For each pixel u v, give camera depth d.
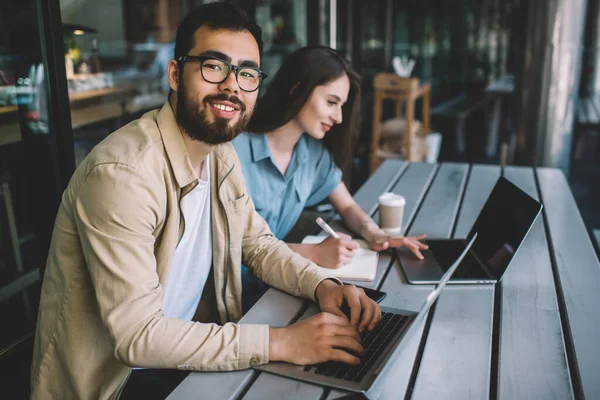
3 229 2.05
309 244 1.65
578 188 4.58
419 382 1.05
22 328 2.04
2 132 1.98
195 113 1.20
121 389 1.30
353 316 1.25
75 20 4.25
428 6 6.63
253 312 1.32
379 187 2.46
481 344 1.18
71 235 1.20
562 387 1.04
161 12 6.31
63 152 2.04
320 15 5.38
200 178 1.37
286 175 1.97
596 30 5.91
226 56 1.19
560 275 1.54
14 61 1.93
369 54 6.57
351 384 1.03
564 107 3.62
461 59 6.77
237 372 1.10
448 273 1.17
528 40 3.63
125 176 1.12
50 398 1.28
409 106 4.34
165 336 1.10
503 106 6.46
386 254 1.71
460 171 2.72
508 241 1.55
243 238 1.55
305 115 1.85
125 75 4.73
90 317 1.24
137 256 1.13
